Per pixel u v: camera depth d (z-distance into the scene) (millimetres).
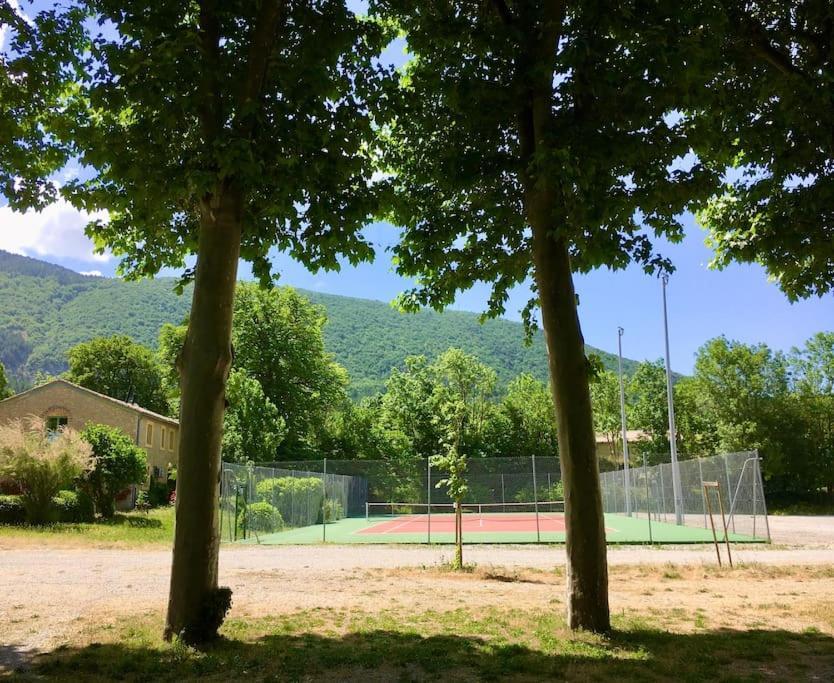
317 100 7492
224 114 7738
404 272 10828
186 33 6504
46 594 10094
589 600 7434
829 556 16344
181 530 6941
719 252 10711
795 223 9172
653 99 7227
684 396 56938
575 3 7727
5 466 23125
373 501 38000
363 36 8469
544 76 7414
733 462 23359
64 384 42281
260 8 7418
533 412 56469
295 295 49062
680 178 8438
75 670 5844
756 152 9281
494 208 9758
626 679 5664
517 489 38062
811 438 48219
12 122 7961
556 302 7828
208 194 7340
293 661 6156
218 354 7180
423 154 9844
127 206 8812
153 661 6090
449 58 8539
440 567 14234
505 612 8820
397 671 5926
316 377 49219
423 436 52844
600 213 7629
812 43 8562
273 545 20500
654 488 32812
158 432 46656
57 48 8031
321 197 8031
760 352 49469
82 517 25906
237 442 36500
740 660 6391
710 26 7309
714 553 17266
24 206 8531
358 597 10172
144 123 7672
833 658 6465
